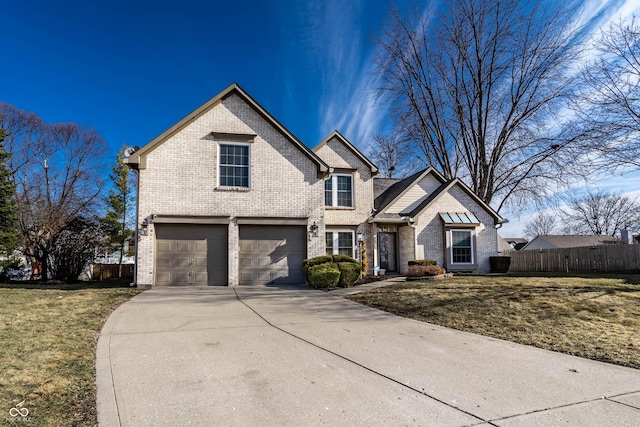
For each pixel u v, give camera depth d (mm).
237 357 5559
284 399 4121
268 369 5078
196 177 14617
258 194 15156
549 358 5766
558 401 4164
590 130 16500
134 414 3705
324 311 9367
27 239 20422
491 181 25734
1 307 8906
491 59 25156
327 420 3641
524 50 23641
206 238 14617
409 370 5137
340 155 19766
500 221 19938
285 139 15719
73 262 19344
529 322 7941
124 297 10945
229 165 15141
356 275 14297
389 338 6852
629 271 18047
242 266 14883
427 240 19062
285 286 14445
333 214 19125
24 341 5996
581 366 5402
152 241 14055
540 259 23219
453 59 26547
